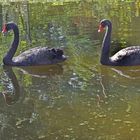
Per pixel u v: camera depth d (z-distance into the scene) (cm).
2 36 1680
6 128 900
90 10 2152
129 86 1102
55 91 1085
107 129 875
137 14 1986
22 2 2612
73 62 1315
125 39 1523
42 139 847
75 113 952
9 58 1328
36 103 1017
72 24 1789
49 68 1292
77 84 1126
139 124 891
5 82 1176
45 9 2259
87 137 846
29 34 1672
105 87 1097
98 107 977
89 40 1524
